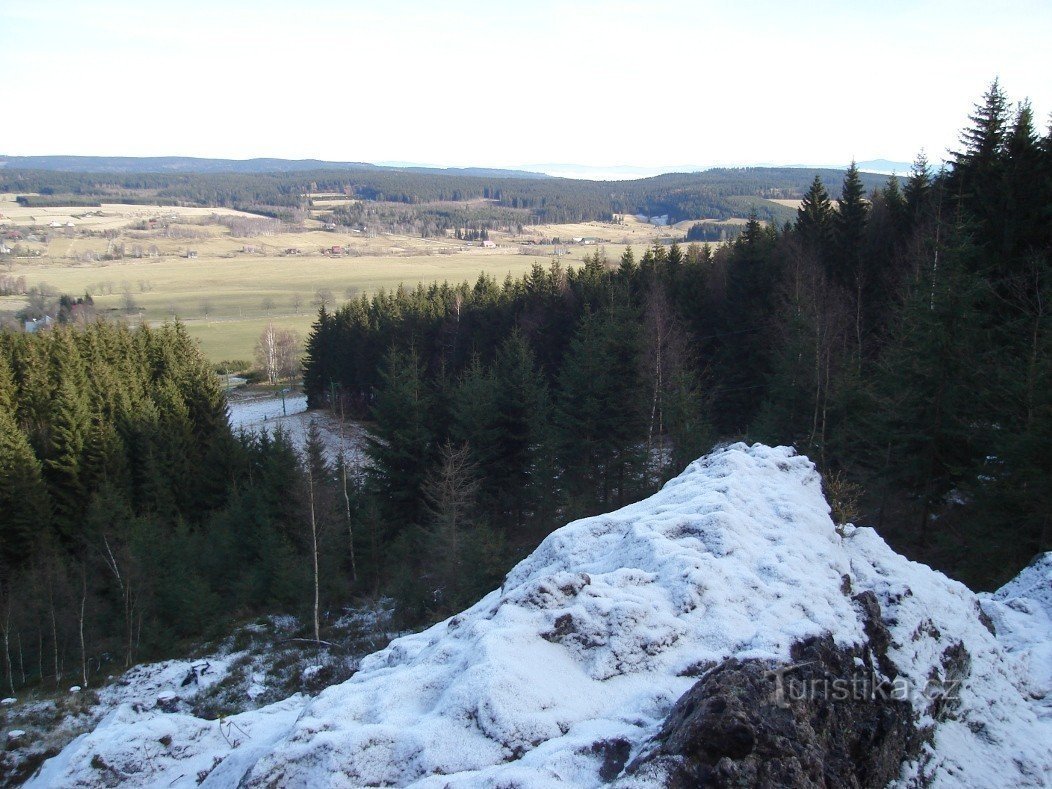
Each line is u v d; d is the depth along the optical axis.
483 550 25.64
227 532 37.41
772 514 12.83
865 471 28.11
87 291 167.75
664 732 7.01
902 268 39.97
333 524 34.78
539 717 7.97
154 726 14.70
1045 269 27.84
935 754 9.16
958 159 40.09
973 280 24.52
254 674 24.91
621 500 35.72
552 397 53.38
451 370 67.75
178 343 71.12
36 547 39.06
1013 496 20.66
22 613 30.55
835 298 39.44
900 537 26.14
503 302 71.12
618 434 36.16
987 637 12.09
